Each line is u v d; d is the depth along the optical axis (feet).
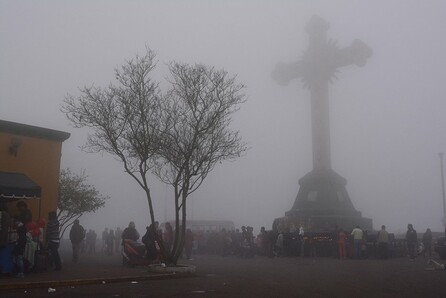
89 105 54.24
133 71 55.06
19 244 43.70
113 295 34.50
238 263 73.56
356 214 122.72
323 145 128.57
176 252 54.75
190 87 56.08
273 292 37.55
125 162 54.60
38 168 60.39
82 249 106.22
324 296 35.73
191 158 56.24
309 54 135.13
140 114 54.34
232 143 58.90
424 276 51.78
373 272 56.70
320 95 132.05
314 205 122.21
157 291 37.17
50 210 60.75
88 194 83.66
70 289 38.06
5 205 50.24
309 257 90.68
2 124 57.36
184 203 55.77
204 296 34.55
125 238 64.80
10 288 37.04
